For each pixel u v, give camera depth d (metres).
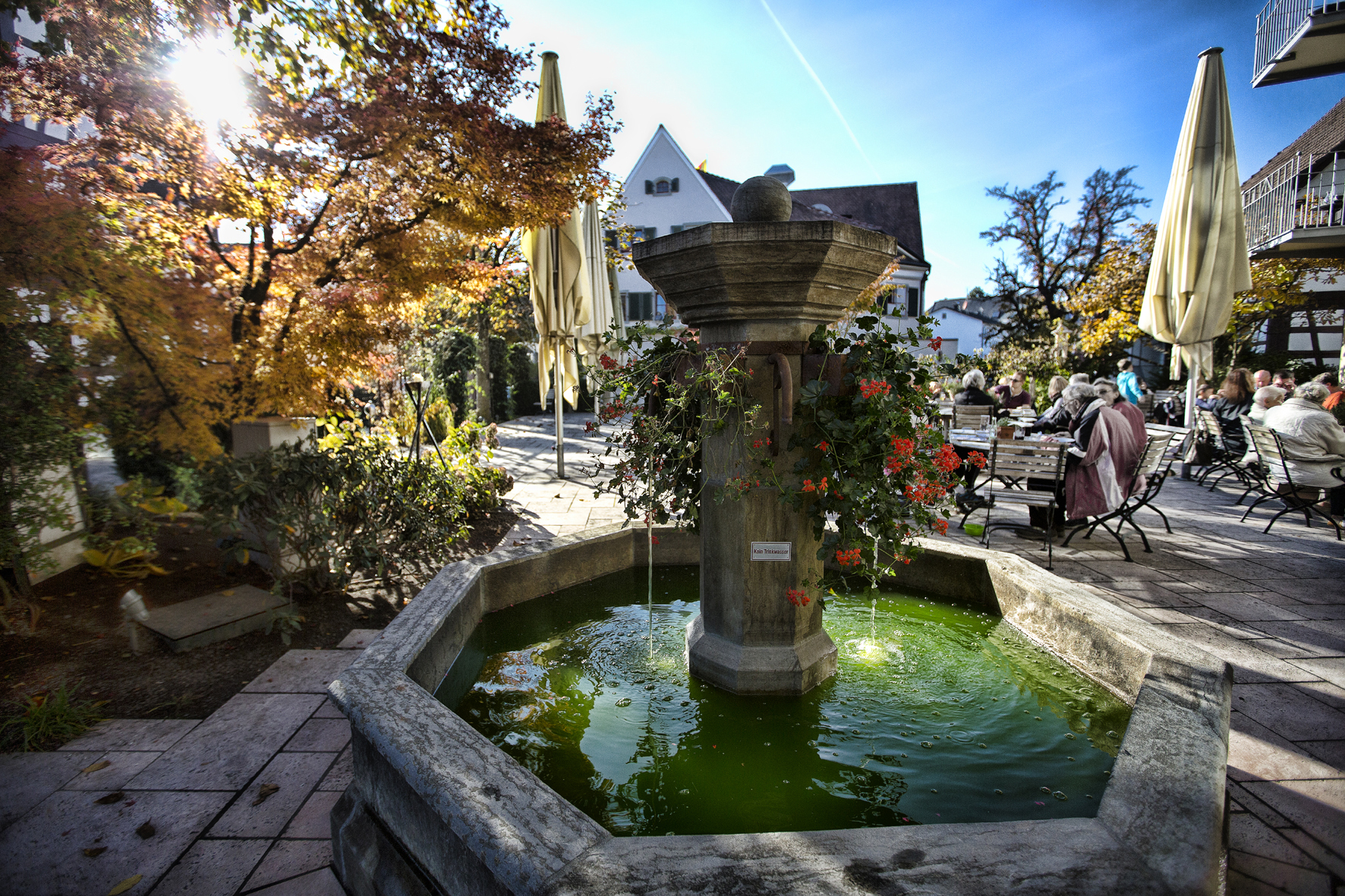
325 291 5.30
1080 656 2.57
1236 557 4.95
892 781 2.02
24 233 3.72
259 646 3.53
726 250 2.28
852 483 2.27
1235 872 1.81
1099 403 4.92
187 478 5.34
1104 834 1.24
